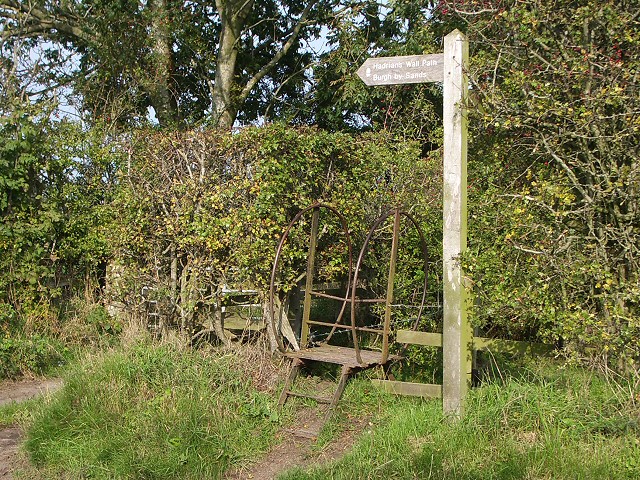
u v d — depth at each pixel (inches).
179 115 656.4
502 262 219.3
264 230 279.9
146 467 201.6
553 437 190.5
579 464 178.2
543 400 208.2
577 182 213.6
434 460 185.8
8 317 326.3
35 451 217.3
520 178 247.0
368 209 330.3
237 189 284.7
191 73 727.7
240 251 281.4
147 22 612.7
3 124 346.3
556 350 224.1
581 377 220.8
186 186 295.0
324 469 195.8
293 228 290.0
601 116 204.4
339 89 637.9
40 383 305.6
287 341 295.3
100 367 257.8
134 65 612.1
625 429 192.1
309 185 300.0
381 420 232.7
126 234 313.0
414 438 206.7
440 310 311.1
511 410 206.7
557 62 222.5
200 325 312.3
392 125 534.6
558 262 207.3
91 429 225.1
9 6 606.2
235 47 657.0
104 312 347.6
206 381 247.9
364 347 316.2
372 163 334.6
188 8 689.6
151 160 309.9
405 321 300.2
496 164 247.9
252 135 282.5
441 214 326.0
